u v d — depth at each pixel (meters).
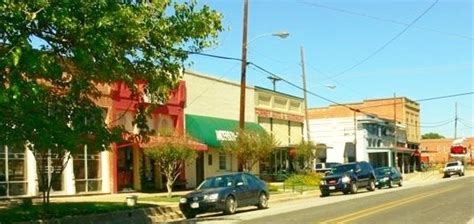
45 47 15.20
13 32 13.80
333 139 74.00
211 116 40.66
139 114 18.80
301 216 20.22
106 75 16.02
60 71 15.30
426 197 27.72
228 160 42.78
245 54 32.62
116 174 31.83
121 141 18.62
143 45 16.64
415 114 94.25
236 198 23.81
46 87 16.48
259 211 24.30
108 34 14.77
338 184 36.00
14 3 13.52
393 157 78.00
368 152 73.12
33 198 26.38
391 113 88.19
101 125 17.88
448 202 24.06
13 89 13.55
